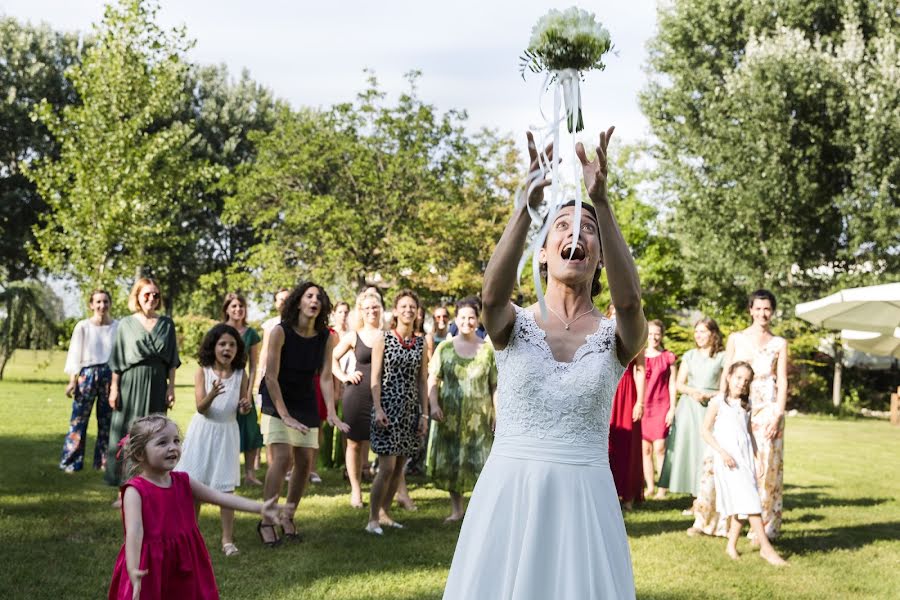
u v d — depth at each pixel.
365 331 6.94
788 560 5.59
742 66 21.80
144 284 7.03
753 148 21.50
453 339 6.57
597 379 2.33
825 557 5.69
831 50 21.98
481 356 6.46
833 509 7.60
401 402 6.02
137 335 6.89
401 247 24.41
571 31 2.23
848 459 11.57
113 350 6.95
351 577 4.73
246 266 25.77
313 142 25.77
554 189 2.26
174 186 18.16
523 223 2.27
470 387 6.39
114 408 6.97
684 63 23.30
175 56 17.42
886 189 20.39
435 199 26.14
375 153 26.31
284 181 26.34
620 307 2.27
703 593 4.71
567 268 2.38
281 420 5.51
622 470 7.34
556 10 2.28
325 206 24.48
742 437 5.72
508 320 2.37
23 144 33.69
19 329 19.52
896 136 20.34
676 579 5.01
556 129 2.28
